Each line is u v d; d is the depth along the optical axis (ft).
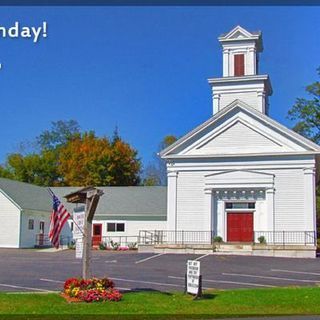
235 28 155.94
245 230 137.08
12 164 266.77
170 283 72.23
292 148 135.44
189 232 138.62
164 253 129.90
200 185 139.85
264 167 136.67
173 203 140.56
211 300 57.88
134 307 53.31
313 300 58.39
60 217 63.93
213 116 140.56
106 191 190.60
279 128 136.67
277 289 66.13
